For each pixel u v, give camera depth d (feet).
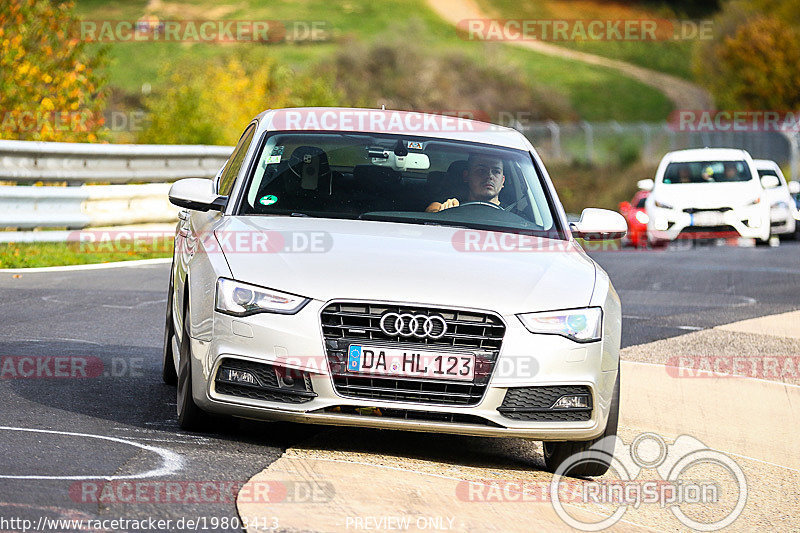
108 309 110.32
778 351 109.50
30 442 57.57
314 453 61.00
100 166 164.86
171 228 179.63
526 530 51.90
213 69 311.06
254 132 76.13
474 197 71.77
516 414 59.06
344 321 58.23
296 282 58.80
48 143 152.05
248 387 58.80
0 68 184.55
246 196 69.46
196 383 60.70
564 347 59.41
